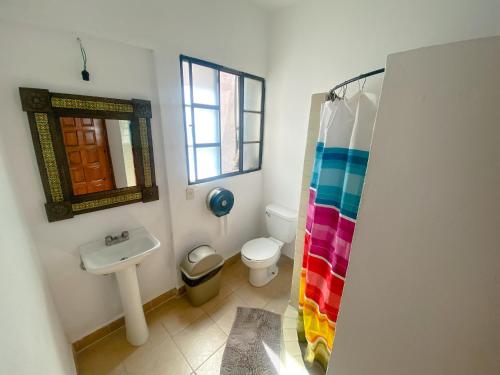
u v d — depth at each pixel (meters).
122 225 1.60
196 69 1.91
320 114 1.45
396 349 0.67
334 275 1.16
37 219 1.26
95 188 1.43
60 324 1.38
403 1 1.45
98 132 1.39
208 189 2.11
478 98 0.45
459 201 0.50
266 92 2.39
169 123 1.67
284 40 2.13
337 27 1.77
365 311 0.71
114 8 1.29
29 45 1.11
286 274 2.45
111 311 1.69
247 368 1.49
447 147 0.49
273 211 2.40
